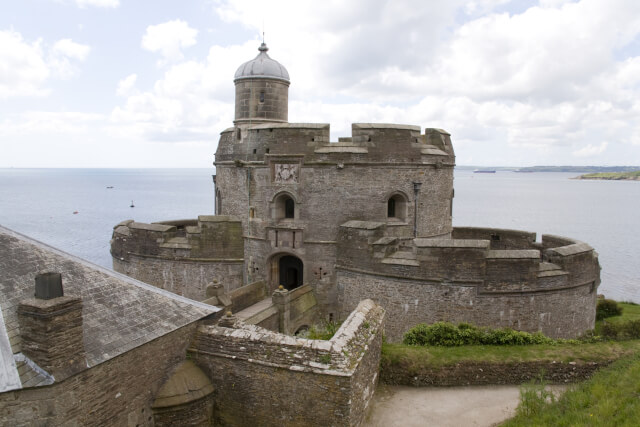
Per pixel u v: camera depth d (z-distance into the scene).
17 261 12.31
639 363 15.14
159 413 12.98
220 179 29.14
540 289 21.20
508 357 16.34
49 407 10.06
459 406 14.83
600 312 29.59
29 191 195.62
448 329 18.02
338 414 12.55
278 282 26.86
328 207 24.80
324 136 25.05
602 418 12.19
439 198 26.64
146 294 14.40
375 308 17.34
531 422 12.98
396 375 16.20
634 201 176.12
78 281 13.02
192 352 14.23
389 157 24.48
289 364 13.03
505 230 29.58
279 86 29.22
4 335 10.27
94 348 11.30
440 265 21.36
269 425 13.38
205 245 26.70
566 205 155.25
